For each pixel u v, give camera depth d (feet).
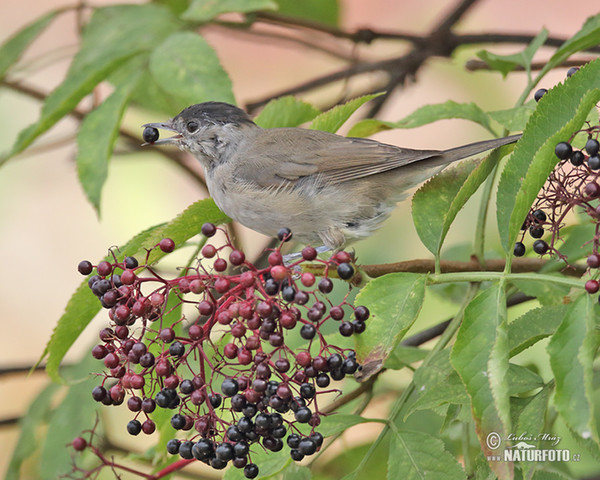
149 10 35.86
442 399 23.56
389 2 61.57
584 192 23.81
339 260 24.32
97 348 24.62
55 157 59.67
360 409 30.19
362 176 36.68
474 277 23.90
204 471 39.60
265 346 33.88
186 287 23.95
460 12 45.42
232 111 39.99
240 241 42.63
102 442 37.17
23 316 58.54
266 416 22.97
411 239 47.34
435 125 58.90
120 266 24.98
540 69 36.04
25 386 55.62
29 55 59.93
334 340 28.02
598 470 34.60
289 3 51.62
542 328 24.16
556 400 19.24
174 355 23.72
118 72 36.73
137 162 58.95
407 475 23.57
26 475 40.42
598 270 22.91
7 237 59.16
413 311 23.88
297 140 38.37
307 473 26.48
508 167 24.47
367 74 50.72
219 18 47.70
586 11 59.57
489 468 23.17
